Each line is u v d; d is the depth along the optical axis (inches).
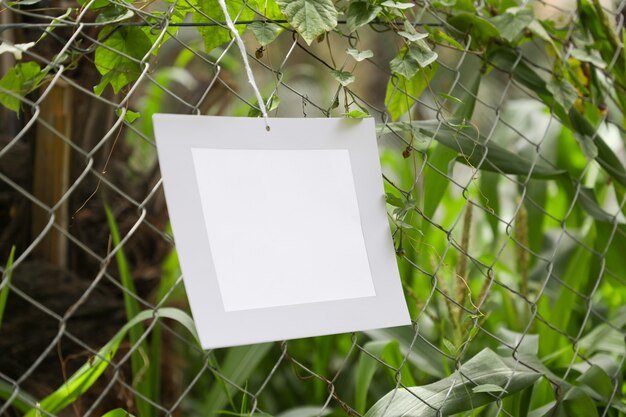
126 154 75.6
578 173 88.6
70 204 68.9
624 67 65.1
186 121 45.8
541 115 98.3
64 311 68.6
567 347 67.7
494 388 53.5
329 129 48.3
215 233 45.5
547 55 64.7
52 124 66.3
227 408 80.8
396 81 53.6
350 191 48.3
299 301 46.4
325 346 86.2
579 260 70.2
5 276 42.3
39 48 65.0
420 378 85.9
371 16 51.7
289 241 46.8
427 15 63.1
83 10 48.0
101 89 51.2
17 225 68.0
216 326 44.8
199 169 45.7
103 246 71.4
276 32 50.9
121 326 70.9
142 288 74.2
